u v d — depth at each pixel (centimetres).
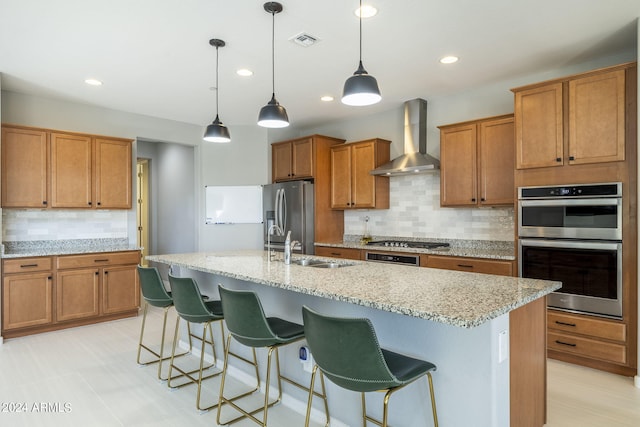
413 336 193
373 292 187
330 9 262
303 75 388
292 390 258
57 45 314
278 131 626
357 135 558
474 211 440
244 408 256
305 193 531
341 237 571
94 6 256
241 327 211
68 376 302
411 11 266
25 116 437
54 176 429
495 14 271
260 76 390
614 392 271
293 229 542
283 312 269
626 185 290
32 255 397
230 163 611
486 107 427
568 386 280
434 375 185
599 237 302
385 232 523
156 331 419
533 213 337
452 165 423
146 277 301
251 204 611
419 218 488
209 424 234
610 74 296
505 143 384
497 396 167
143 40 307
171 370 290
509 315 179
